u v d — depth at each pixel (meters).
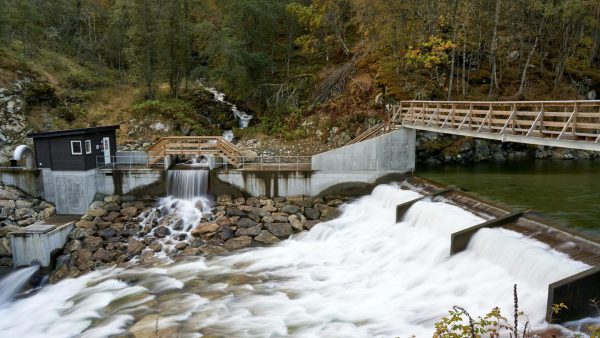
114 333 15.10
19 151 27.19
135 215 25.70
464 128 22.20
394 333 13.77
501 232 16.77
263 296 17.19
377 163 27.95
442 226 19.17
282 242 23.34
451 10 39.03
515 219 17.69
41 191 27.17
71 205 26.83
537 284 13.67
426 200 22.66
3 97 37.44
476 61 41.94
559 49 42.91
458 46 39.34
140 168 28.03
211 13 48.59
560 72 41.22
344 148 27.48
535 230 16.38
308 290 17.52
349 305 15.99
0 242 22.41
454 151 37.25
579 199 22.55
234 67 41.56
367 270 18.91
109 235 23.67
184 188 27.36
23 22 46.72
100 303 17.64
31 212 25.42
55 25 55.50
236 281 18.75
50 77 43.00
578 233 15.02
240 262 20.92
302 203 26.83
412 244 19.66
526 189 25.31
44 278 21.44
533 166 34.25
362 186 28.05
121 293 18.36
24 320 17.30
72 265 21.56
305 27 49.28
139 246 22.67
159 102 40.41
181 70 43.91
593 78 43.03
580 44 44.75
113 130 29.64
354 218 24.98
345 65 43.28
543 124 16.97
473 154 37.69
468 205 20.95
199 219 25.19
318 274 19.05
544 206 21.16
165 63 42.16
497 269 15.31
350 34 49.81
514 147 38.78
